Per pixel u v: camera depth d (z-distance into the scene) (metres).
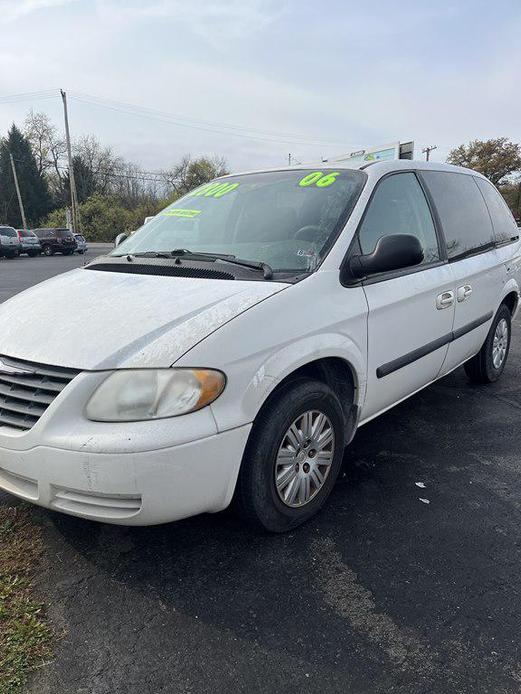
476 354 4.58
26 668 1.88
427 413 4.19
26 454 2.13
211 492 2.20
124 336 2.19
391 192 3.27
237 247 3.01
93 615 2.12
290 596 2.23
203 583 2.30
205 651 1.96
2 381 2.28
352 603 2.20
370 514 2.83
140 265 2.96
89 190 65.25
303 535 2.64
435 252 3.56
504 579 2.35
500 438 3.76
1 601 2.16
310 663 1.92
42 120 63.31
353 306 2.72
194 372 2.09
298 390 2.49
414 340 3.28
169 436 2.03
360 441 3.69
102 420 2.05
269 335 2.30
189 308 2.31
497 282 4.38
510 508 2.90
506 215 4.98
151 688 1.82
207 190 3.75
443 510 2.87
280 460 2.49
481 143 46.12
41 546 2.51
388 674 1.87
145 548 2.52
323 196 3.09
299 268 2.69
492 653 1.96
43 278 16.50
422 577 2.35
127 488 2.04
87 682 1.83
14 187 60.06
